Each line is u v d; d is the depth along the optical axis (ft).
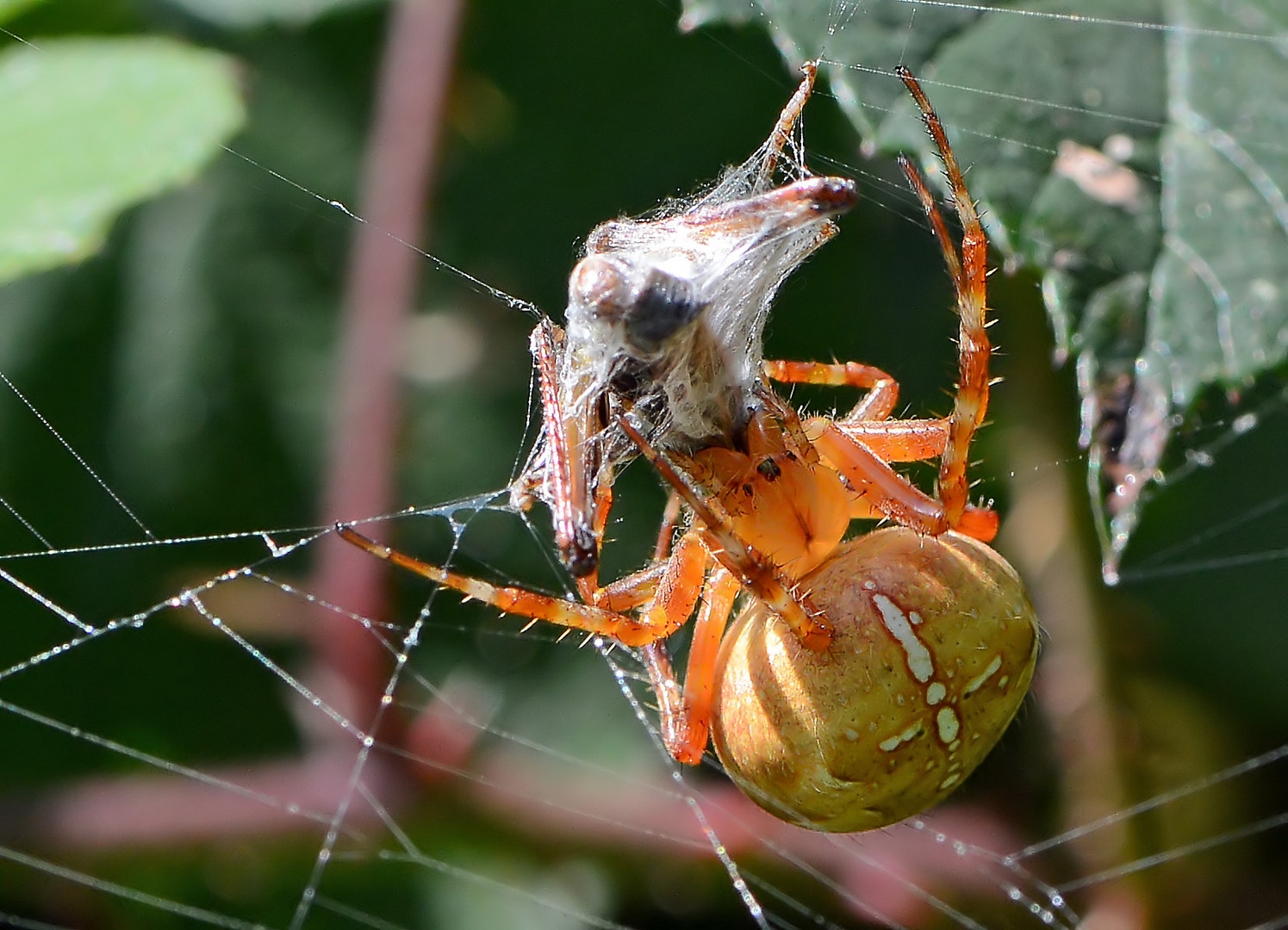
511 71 0.65
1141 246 0.57
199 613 0.64
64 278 0.65
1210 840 0.63
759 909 0.62
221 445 0.65
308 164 0.66
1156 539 0.64
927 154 0.57
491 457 0.65
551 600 0.57
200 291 0.66
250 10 0.65
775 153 0.57
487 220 0.65
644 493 0.65
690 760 0.58
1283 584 0.64
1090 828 0.63
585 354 0.56
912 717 0.56
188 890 0.63
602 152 0.65
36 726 0.63
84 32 0.61
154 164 0.57
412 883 0.64
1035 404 0.63
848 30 0.58
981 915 0.63
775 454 0.57
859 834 0.63
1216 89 0.58
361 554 0.61
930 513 0.57
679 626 0.58
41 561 0.64
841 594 0.56
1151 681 0.63
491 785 0.62
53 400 0.65
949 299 0.64
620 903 0.63
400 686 0.65
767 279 0.56
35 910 0.62
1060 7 0.58
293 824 0.61
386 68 0.62
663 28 0.65
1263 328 0.57
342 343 0.62
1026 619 0.56
